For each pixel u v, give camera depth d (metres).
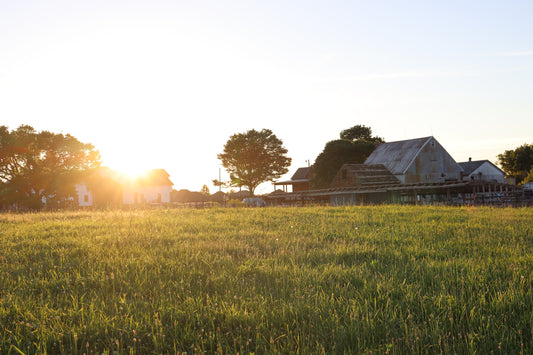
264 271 8.06
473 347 4.57
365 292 6.57
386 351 4.36
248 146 93.50
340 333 4.89
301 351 4.51
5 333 5.05
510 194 41.66
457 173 62.00
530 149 96.19
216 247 10.81
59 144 55.12
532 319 5.23
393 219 17.69
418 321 5.41
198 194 86.44
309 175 87.56
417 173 57.97
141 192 77.06
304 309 5.70
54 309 5.98
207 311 5.74
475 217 17.95
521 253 9.74
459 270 7.98
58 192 54.91
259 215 20.53
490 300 6.20
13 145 52.41
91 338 4.96
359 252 10.05
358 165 55.22
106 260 9.13
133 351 4.62
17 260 9.59
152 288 7.04
